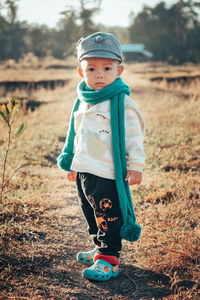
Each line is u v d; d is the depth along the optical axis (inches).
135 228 89.7
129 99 94.7
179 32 2215.8
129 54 2301.9
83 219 131.7
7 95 524.1
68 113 364.2
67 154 105.7
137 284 90.2
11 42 2388.0
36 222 123.6
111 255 91.8
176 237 109.4
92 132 93.2
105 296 85.3
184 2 2190.0
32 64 1435.8
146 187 156.6
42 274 93.0
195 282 89.2
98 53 90.8
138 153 91.1
